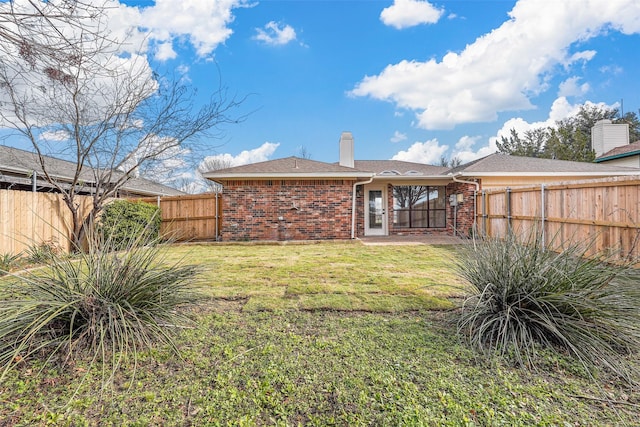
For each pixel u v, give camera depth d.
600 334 2.64
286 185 11.67
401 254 8.20
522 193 8.56
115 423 1.87
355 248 9.53
